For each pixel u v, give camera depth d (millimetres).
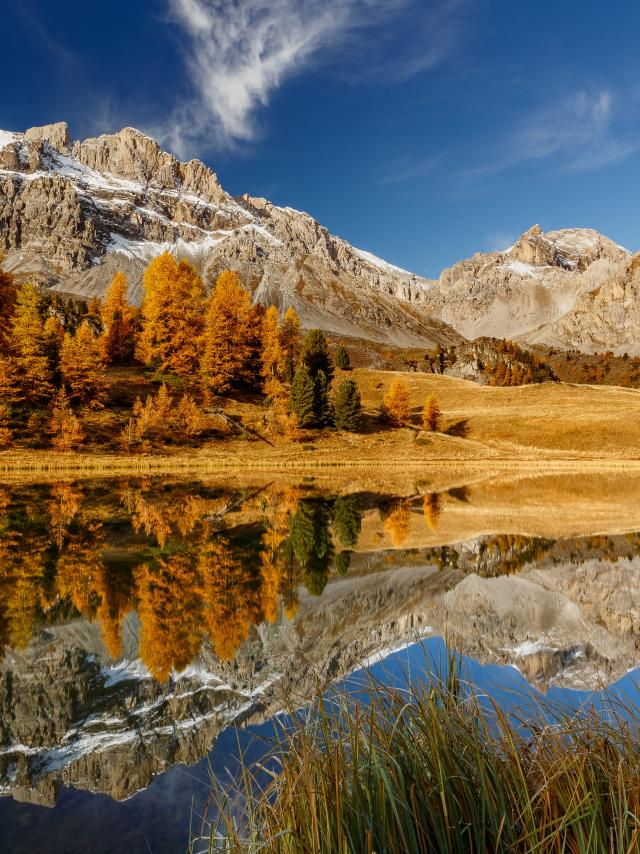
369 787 3191
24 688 7102
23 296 55156
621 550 17969
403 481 43594
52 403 53562
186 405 59094
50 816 4434
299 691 6539
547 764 3301
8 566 13859
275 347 75188
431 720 3512
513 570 14977
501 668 7152
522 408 89875
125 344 75375
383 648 8359
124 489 33062
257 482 40000
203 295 74375
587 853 2775
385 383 108562
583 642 8773
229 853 3344
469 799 3090
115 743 5695
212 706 6496
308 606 10984
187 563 14484
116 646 8586
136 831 4184
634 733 3598
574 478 47312
